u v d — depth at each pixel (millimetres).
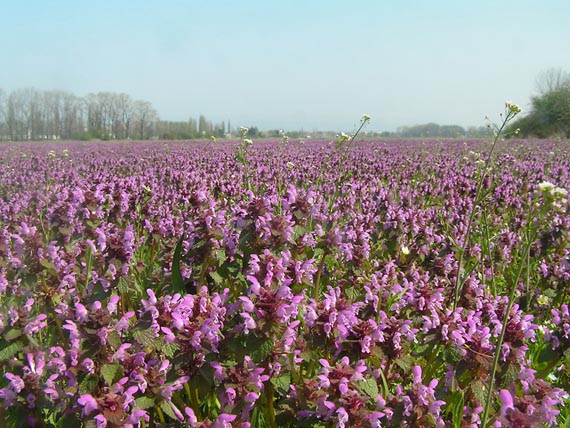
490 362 3879
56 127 98375
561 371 5250
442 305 5375
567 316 4488
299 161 18547
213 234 5715
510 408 3281
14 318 3900
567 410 4652
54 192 12203
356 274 6543
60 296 5586
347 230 7859
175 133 80438
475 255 7949
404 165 19406
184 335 3781
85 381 3467
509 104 5602
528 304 6527
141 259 7855
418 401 3551
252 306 3830
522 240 9008
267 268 4242
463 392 3955
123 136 97062
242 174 14352
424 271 7141
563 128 45688
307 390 3838
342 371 3689
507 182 14953
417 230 8227
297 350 4137
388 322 4203
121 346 3586
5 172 18922
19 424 3725
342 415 3453
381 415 3473
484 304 5344
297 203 6434
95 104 99312
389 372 4457
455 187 13719
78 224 7703
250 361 3795
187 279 6223
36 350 3967
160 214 9703
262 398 4078
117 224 8836
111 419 3266
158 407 3773
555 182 15609
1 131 92750
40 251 5621
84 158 26469
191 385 3881
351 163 19328
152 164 21016
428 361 4492
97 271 5453
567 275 6656
